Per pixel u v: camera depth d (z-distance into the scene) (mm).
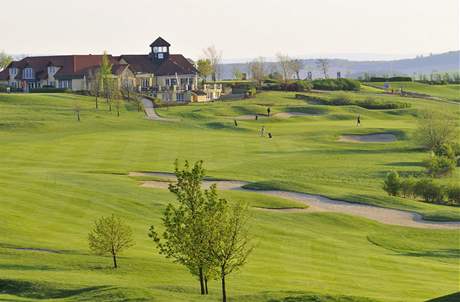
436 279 52531
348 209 81625
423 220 77438
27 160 105938
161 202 75625
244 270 52094
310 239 65250
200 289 44562
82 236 59656
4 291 42625
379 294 46031
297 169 111000
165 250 42906
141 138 134250
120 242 50844
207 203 42031
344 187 97688
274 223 71375
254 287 46281
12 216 63312
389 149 133125
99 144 124812
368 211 81250
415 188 93125
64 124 147875
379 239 68000
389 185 93688
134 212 70625
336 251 61156
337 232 70625
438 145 128875
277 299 39844
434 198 92625
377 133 148125
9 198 70188
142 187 84750
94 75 191875
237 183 95250
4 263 48938
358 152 129750
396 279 51781
